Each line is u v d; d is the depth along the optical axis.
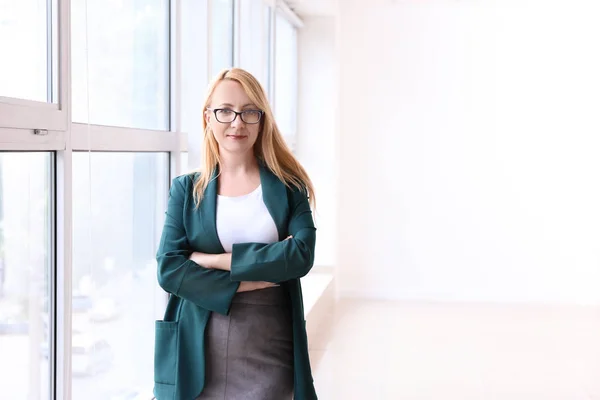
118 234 3.20
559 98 7.68
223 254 2.31
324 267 7.71
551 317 7.14
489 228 7.84
